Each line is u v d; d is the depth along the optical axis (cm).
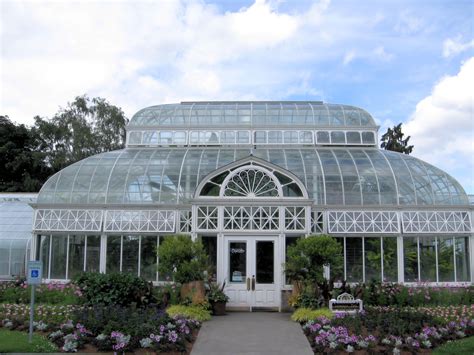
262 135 2806
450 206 2317
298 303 1958
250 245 2162
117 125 5153
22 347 1352
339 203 2328
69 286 2148
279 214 2170
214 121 2859
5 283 2256
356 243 2291
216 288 2036
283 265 2078
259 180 2205
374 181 2383
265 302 2130
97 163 2553
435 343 1463
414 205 2309
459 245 2322
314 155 2566
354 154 2600
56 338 1445
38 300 2055
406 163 2508
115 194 2377
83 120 5059
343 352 1387
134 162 2539
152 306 1845
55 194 2403
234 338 1570
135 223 2306
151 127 2831
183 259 1992
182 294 1958
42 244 2350
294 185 2223
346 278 2261
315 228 2292
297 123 2833
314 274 1992
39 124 5034
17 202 2992
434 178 2419
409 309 1862
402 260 2273
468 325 1653
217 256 2147
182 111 2909
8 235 2759
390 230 2275
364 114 2878
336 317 1675
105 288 1894
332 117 2852
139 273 2286
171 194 2359
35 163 4791
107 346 1375
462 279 2295
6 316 1691
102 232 2303
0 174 4906
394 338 1439
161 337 1409
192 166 2475
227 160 2517
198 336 1598
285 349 1438
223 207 2180
